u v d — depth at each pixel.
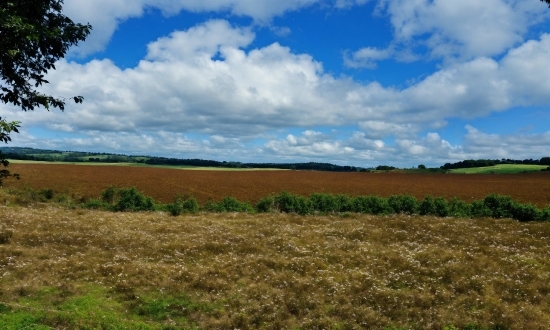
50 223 27.95
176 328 13.34
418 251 22.98
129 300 15.59
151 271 18.64
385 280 18.45
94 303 14.93
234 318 14.16
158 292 16.39
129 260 20.50
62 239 23.89
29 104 10.42
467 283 17.56
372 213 38.19
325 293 16.97
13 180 72.38
